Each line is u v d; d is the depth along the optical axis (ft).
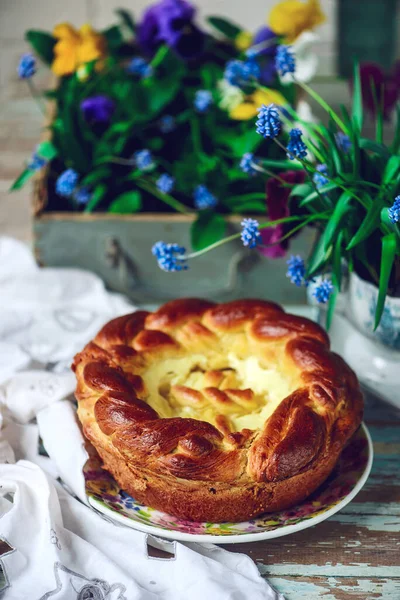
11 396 3.58
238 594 3.05
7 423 3.52
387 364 3.60
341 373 3.37
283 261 4.15
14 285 4.16
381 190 3.39
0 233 4.57
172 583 3.10
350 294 3.64
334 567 3.21
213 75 4.78
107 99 4.50
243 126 4.53
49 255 4.22
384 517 3.35
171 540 3.21
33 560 3.14
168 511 3.23
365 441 3.42
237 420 3.29
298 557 3.23
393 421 3.71
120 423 3.19
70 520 3.26
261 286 4.23
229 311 3.57
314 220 3.58
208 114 4.59
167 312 3.57
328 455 3.22
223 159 4.52
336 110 5.02
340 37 6.63
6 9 6.72
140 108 4.57
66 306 4.16
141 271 4.23
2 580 3.14
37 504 3.26
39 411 3.56
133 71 4.78
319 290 3.38
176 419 3.19
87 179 4.30
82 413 3.33
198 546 3.21
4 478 3.31
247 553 3.24
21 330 4.04
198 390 3.39
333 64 6.00
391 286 3.47
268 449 3.14
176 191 4.42
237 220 4.08
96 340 3.50
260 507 3.19
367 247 3.48
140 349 3.46
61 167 4.47
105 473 3.37
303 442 3.14
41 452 3.57
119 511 3.23
